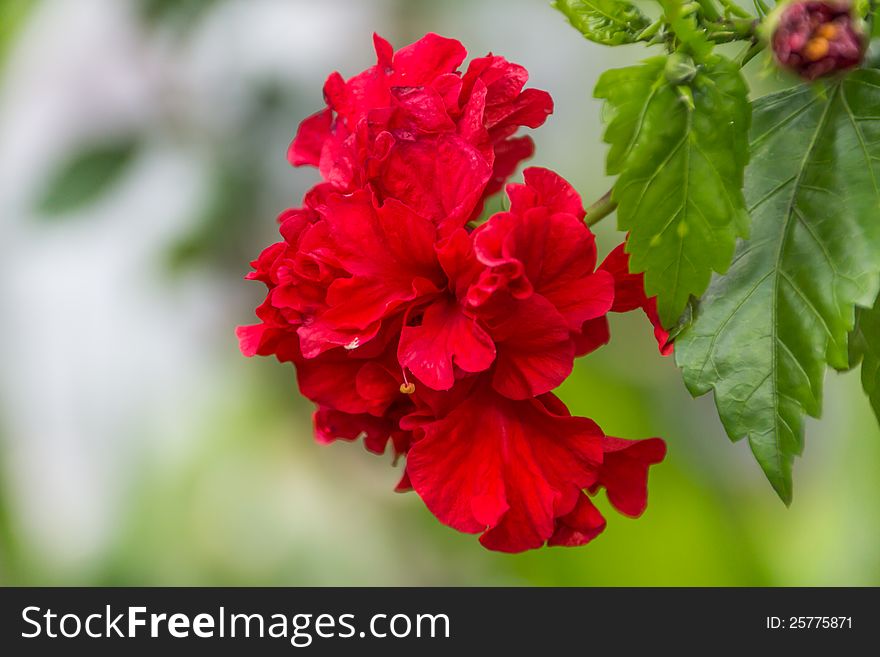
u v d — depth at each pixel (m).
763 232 0.65
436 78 0.66
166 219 0.94
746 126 0.63
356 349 0.65
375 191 0.65
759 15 0.63
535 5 0.96
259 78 0.94
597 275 0.64
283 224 0.66
